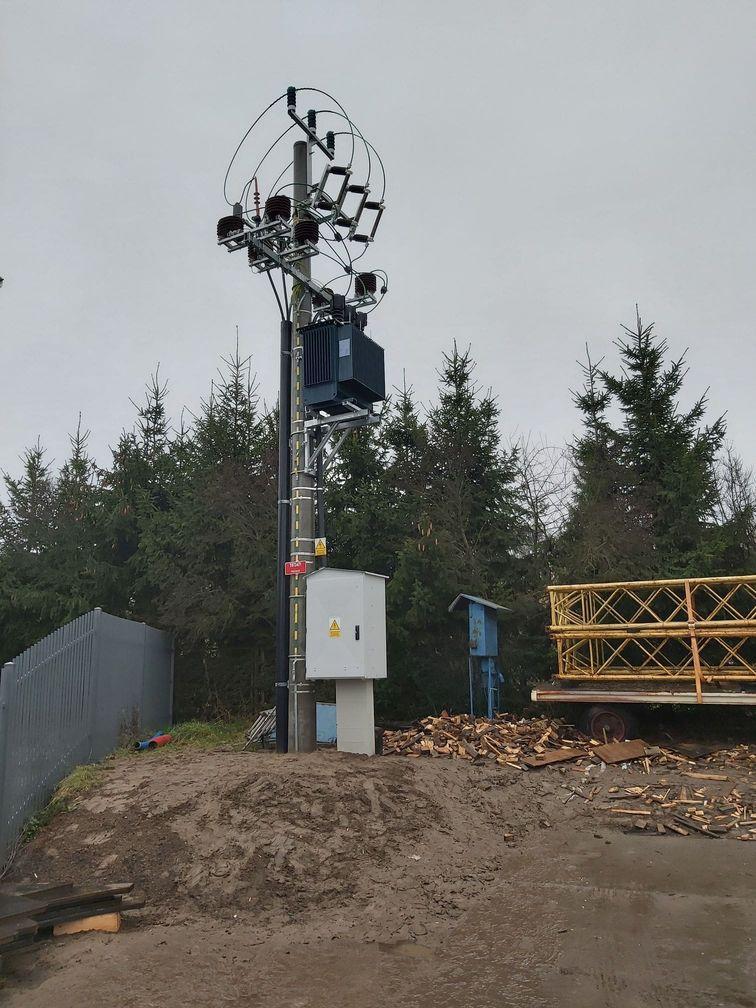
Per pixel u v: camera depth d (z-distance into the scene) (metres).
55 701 8.61
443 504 14.47
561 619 12.09
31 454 20.52
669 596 13.09
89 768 8.79
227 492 14.91
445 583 12.94
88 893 5.41
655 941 5.06
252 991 4.42
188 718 14.82
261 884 5.94
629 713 10.98
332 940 5.20
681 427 14.84
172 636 14.23
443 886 6.19
